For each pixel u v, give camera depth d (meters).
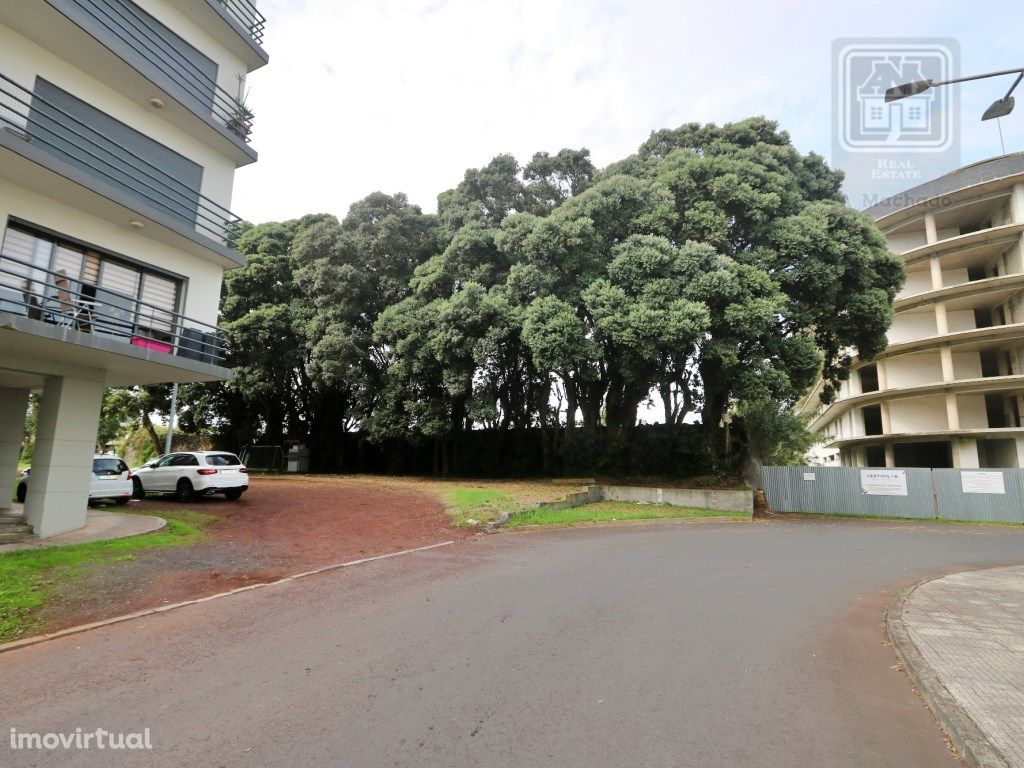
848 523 18.59
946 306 36.12
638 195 20.25
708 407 22.84
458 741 3.71
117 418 36.06
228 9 15.55
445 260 24.09
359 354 26.36
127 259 12.80
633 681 4.71
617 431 24.58
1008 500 19.67
